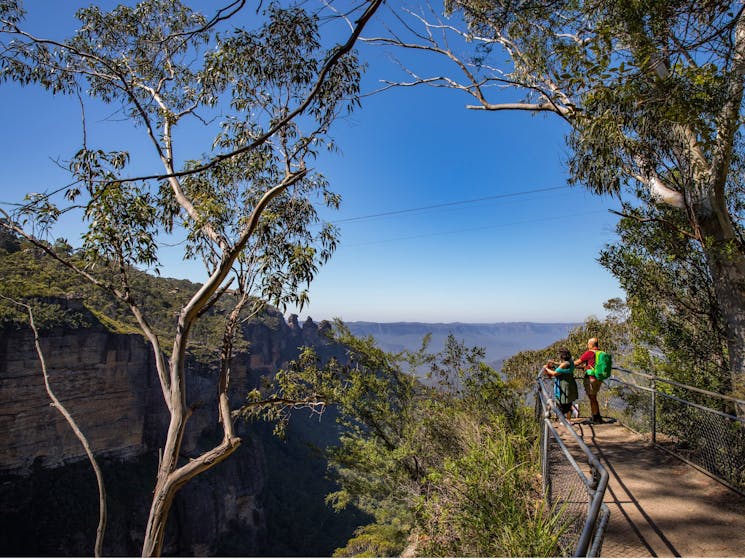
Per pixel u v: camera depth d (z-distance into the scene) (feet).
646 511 14.70
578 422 26.99
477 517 14.62
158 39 32.96
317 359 45.19
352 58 28.40
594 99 16.16
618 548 12.48
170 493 22.08
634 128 19.31
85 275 25.86
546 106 28.43
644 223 27.48
